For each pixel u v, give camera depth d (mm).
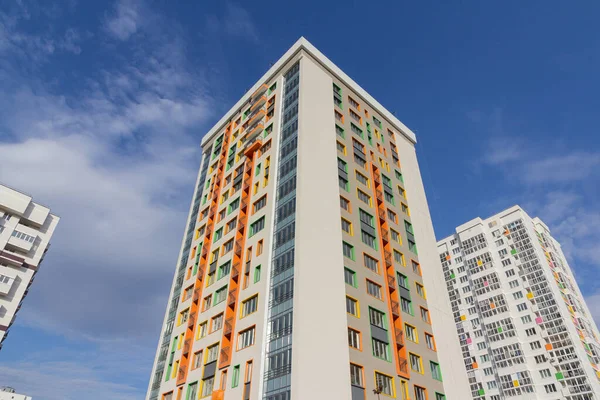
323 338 31359
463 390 40531
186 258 54250
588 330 78625
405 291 42750
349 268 37750
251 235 42938
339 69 57156
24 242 71812
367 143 53562
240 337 35938
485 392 75750
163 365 44625
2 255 68312
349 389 30250
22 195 74688
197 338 41656
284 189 41594
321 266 35344
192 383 38125
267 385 30281
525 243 85000
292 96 50031
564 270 89125
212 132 67438
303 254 34875
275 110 51156
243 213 46344
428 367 38938
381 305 38281
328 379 29547
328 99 51531
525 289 80312
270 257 38000
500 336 78625
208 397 34969
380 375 33531
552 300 75562
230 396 32750
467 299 87938
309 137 44188
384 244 44375
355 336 34000
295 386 27891
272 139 48312
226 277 42562
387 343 36344
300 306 31766
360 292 37094
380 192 49281
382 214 46812
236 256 42688
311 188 39938
